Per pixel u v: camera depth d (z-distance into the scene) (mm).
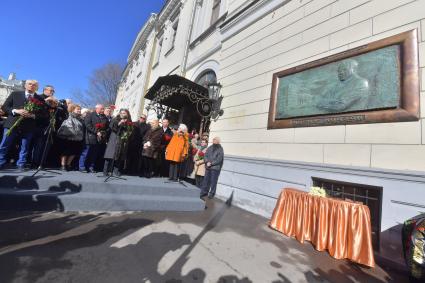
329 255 3516
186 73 11211
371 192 3809
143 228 3711
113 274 2414
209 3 10836
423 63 3533
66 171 5320
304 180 4652
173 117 11211
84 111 6145
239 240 3734
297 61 5406
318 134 4648
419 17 3680
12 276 2176
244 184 5977
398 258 3279
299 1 5684
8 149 4422
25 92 4547
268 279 2709
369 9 4289
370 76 4004
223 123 7340
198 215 4844
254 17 7000
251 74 6695
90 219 3791
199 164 7488
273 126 5590
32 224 3314
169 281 2416
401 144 3547
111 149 5289
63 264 2473
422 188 3213
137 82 19328
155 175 7090
